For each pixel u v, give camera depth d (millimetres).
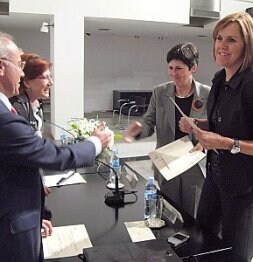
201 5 3994
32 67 1902
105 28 4852
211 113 1631
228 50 1447
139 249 1181
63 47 3467
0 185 1032
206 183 1702
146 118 2264
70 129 2631
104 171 2270
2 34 1104
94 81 6336
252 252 1541
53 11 3375
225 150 1530
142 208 1666
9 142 984
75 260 1207
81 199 1784
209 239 1368
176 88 2074
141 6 3744
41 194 1172
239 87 1454
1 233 1039
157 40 6621
